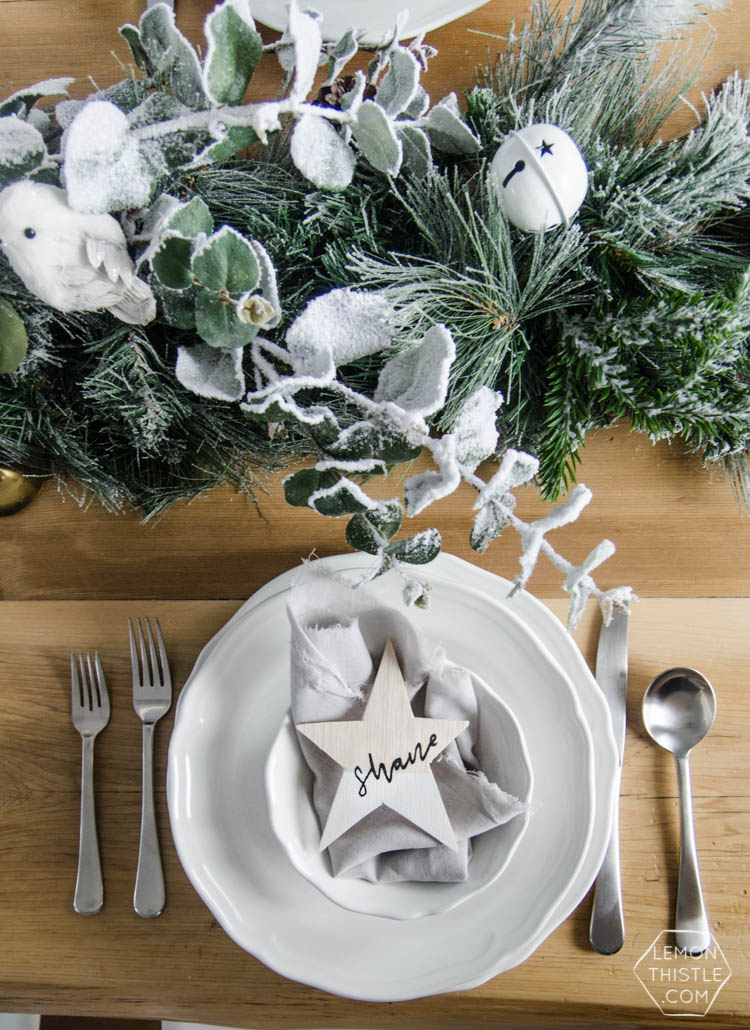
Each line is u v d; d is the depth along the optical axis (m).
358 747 0.70
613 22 0.72
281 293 0.75
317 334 0.62
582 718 0.75
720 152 0.73
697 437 0.78
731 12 0.84
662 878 0.77
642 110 0.77
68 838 0.78
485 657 0.78
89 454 0.76
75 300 0.63
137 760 0.79
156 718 0.79
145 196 0.60
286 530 0.82
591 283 0.74
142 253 0.63
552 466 0.72
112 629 0.81
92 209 0.59
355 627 0.71
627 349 0.71
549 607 0.81
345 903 0.70
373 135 0.62
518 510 0.82
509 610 0.77
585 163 0.73
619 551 0.81
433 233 0.73
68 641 0.81
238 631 0.76
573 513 0.56
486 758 0.73
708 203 0.74
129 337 0.70
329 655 0.70
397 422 0.58
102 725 0.79
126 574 0.82
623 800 0.78
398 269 0.70
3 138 0.60
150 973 0.77
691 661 0.80
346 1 0.83
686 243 0.75
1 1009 0.78
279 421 0.61
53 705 0.80
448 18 0.84
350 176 0.62
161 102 0.62
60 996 0.77
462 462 0.61
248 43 0.57
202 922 0.77
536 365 0.76
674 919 0.76
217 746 0.77
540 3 0.76
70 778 0.79
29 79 0.86
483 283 0.70
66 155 0.57
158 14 0.63
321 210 0.72
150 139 0.62
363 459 0.60
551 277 0.71
